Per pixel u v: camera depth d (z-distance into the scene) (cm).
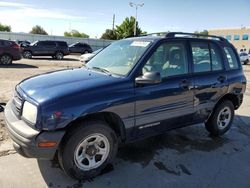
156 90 393
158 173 387
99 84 351
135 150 452
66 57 2719
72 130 331
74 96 325
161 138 510
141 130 393
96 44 4469
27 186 337
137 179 368
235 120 665
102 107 339
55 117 311
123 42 467
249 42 7056
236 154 466
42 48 2322
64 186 342
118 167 395
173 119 430
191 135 538
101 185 349
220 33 7819
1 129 500
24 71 1345
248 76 1766
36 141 309
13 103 372
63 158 334
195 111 462
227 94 523
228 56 529
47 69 1503
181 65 439
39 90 337
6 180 346
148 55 395
